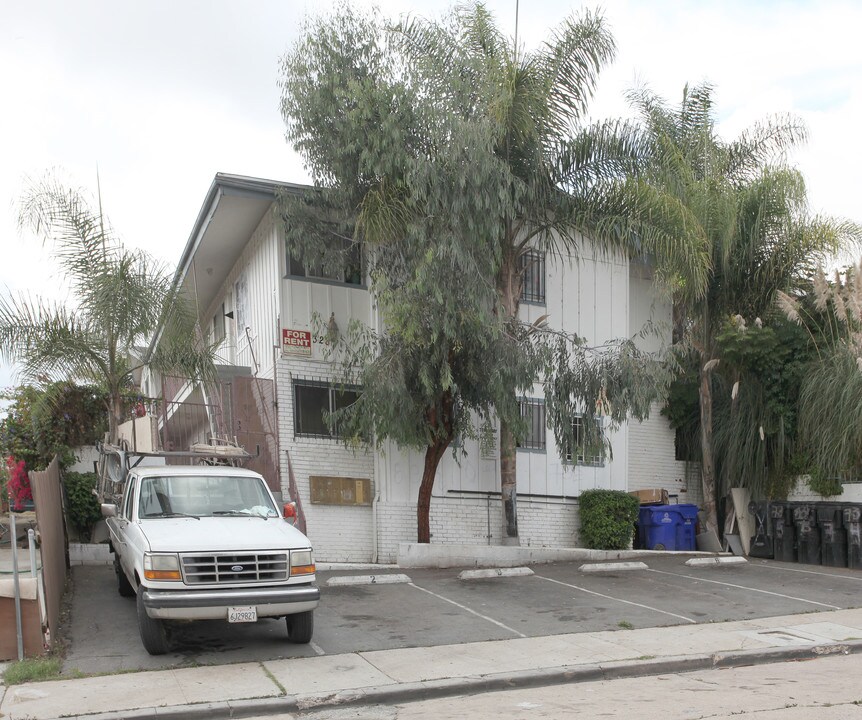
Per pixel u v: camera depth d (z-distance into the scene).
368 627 10.66
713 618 11.41
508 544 17.09
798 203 17.69
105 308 13.70
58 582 11.23
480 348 15.42
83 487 15.35
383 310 14.90
